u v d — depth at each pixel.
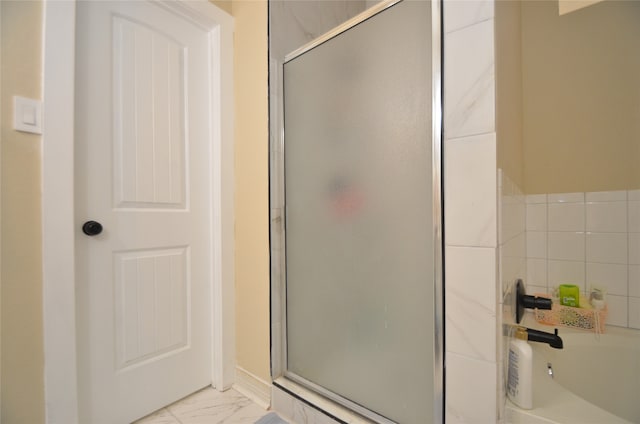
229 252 1.38
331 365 1.08
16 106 0.82
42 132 0.87
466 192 0.74
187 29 1.31
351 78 1.00
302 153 1.18
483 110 0.71
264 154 1.27
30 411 0.84
